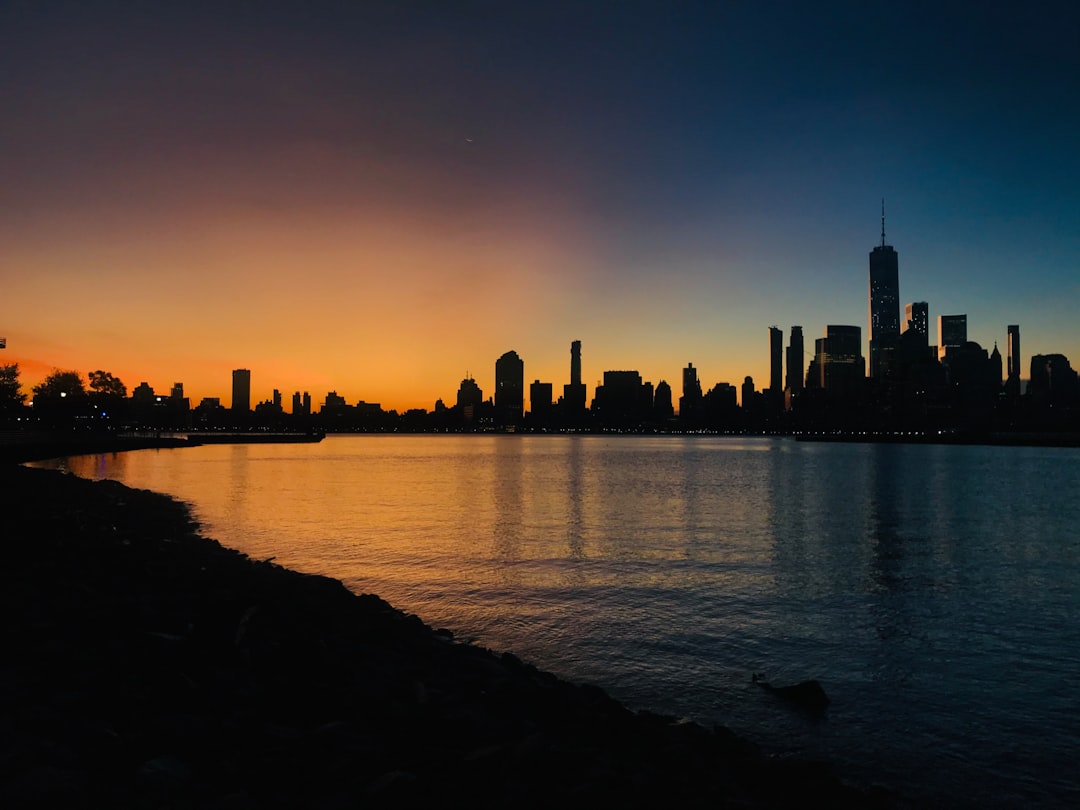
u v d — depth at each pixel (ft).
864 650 74.90
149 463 469.98
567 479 392.68
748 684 63.93
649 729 46.39
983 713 57.52
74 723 32.32
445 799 30.19
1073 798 43.75
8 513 112.06
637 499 265.54
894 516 212.43
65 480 211.20
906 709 58.29
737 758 44.50
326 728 36.09
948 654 73.77
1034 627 84.64
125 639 47.50
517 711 45.44
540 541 152.87
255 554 132.57
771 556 136.15
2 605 51.98
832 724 54.95
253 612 58.59
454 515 205.77
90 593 60.54
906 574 118.62
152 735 32.81
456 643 66.03
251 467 481.46
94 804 25.80
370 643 57.82
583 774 34.71
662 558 131.85
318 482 350.84
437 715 40.86
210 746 32.65
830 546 150.30
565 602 94.73
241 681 42.27
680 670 67.67
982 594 102.78
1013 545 154.20
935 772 47.06
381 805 28.96
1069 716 56.95
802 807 38.91
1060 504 254.06
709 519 199.93
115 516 148.36
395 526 178.50
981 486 352.49
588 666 68.49
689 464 599.98
